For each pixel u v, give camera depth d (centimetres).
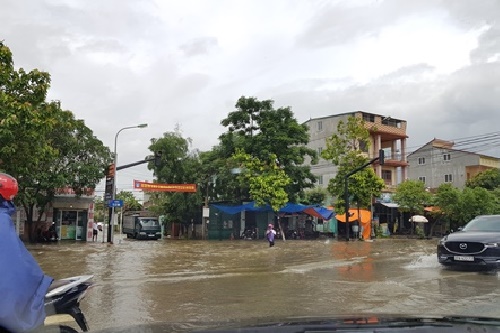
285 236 3709
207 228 3803
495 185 4800
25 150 1723
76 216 3206
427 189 4794
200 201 3719
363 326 153
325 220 3719
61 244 2677
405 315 182
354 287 914
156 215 4759
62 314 410
